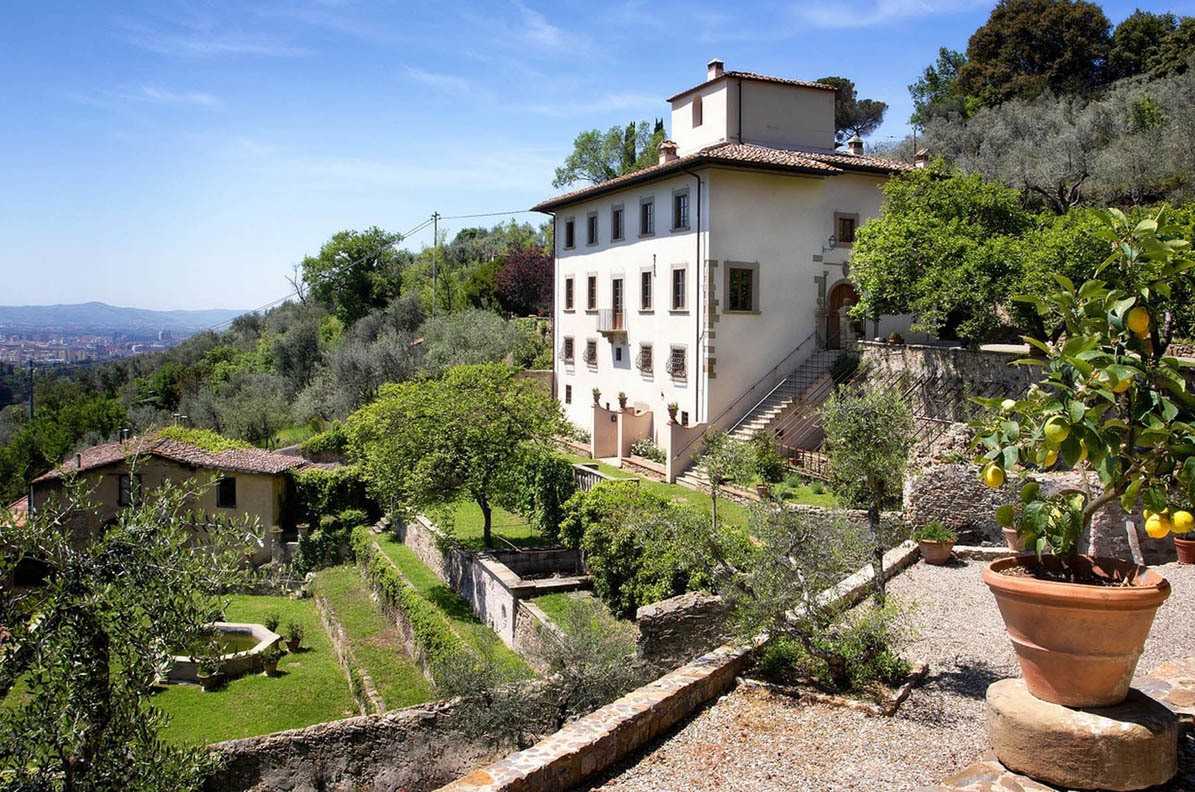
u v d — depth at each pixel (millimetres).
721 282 28734
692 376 29500
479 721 11617
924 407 24422
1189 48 50062
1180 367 4555
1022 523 4980
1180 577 12617
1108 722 4879
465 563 22891
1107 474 4379
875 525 11102
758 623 9352
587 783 7328
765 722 8344
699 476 25984
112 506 31578
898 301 25266
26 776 6930
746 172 28938
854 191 30828
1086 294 4820
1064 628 4918
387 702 18172
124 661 7457
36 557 7477
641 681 11703
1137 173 36219
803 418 26781
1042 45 57375
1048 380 4824
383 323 60594
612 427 32438
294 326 64375
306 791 11109
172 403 62344
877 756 7457
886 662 9148
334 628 24062
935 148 51406
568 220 38594
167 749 7777
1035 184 39656
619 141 62562
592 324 36500
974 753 7406
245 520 8984
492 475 24500
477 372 26000
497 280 60281
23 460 48219
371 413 26312
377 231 70875
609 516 19312
